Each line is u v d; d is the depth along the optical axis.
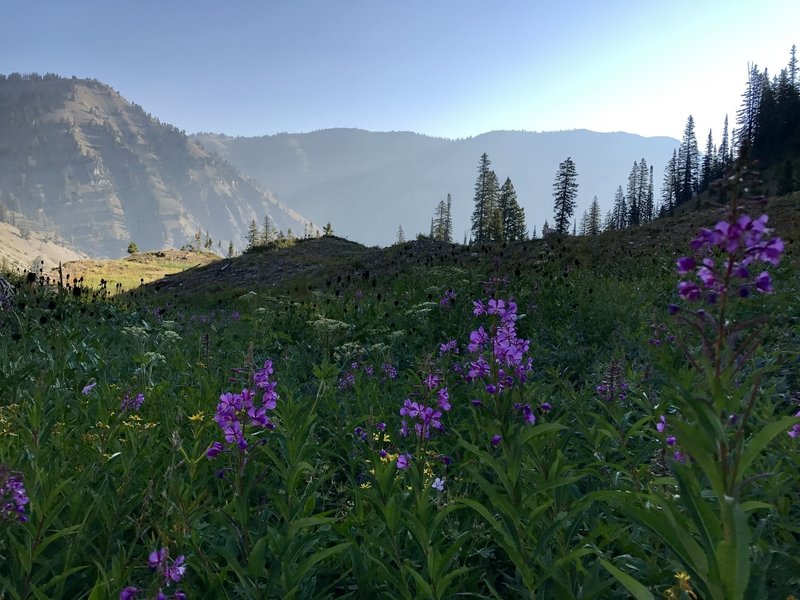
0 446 3.73
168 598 2.16
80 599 2.77
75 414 5.02
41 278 11.63
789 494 3.03
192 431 4.50
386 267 33.59
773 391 4.36
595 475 3.38
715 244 1.76
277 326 11.03
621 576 1.73
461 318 9.52
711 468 1.72
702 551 1.71
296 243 64.12
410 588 2.79
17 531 3.00
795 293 8.29
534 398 4.02
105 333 9.23
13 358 6.63
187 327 13.00
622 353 6.18
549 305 10.37
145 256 79.75
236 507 2.73
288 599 2.36
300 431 3.76
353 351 7.42
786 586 2.29
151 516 2.98
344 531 3.07
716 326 1.79
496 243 30.31
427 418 3.67
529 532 2.46
